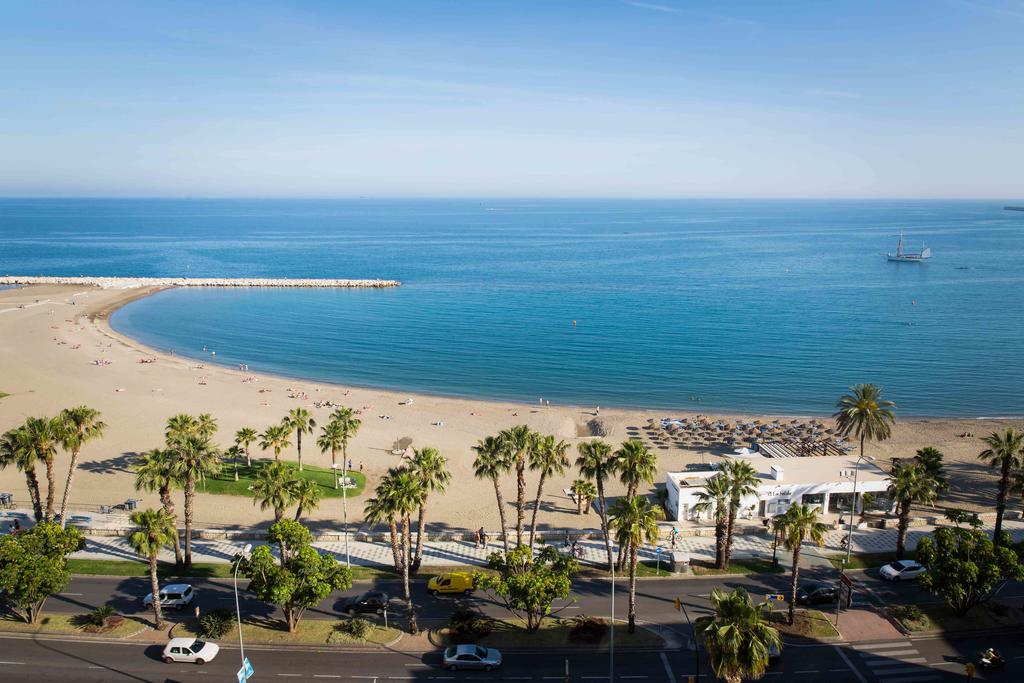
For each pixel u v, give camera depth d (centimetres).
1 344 15088
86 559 6506
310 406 11938
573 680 4738
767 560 6638
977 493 8556
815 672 4816
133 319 19712
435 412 11875
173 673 4769
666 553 6788
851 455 9356
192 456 6291
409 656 5028
